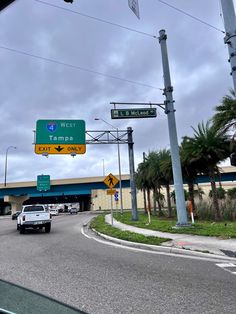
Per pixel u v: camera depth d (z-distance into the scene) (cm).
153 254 1122
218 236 1395
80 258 1053
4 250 1279
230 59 1285
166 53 1927
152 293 632
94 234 1922
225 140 2683
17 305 340
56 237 1791
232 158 1291
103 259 1028
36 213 2158
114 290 658
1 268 899
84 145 3088
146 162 4391
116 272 830
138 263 952
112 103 2073
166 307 548
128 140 3095
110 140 3108
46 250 1259
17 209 8062
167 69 1916
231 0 1312
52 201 12381
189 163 2819
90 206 10375
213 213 2998
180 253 1134
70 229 2403
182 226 1756
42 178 7250
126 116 2058
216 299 589
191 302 573
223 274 796
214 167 2841
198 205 3167
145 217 3672
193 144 2719
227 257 1011
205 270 845
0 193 7638
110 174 2356
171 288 668
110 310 535
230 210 2927
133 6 623
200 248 1147
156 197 4428
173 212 4988
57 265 936
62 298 604
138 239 1427
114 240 1530
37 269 880
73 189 7638
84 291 652
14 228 2742
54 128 3078
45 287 686
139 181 4544
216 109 2359
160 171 3725
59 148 3056
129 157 3078
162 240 1363
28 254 1162
